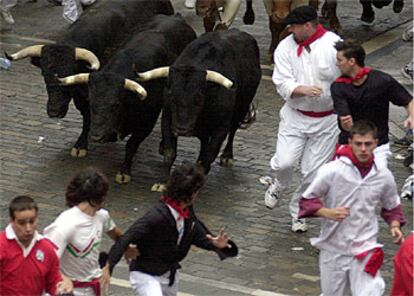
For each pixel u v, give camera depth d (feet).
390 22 148.36
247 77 98.22
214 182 97.25
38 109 115.85
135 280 61.62
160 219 59.93
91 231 59.52
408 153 101.19
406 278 54.75
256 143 106.83
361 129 63.16
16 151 104.12
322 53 81.25
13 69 128.98
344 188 64.08
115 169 100.48
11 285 55.77
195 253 82.17
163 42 100.17
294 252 83.20
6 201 92.12
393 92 74.69
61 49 99.76
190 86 90.48
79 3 150.10
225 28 128.36
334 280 66.03
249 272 79.10
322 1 154.51
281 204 92.58
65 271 59.82
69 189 59.47
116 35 106.01
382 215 65.87
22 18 150.61
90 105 94.07
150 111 95.96
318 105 82.48
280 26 130.21
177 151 104.99
